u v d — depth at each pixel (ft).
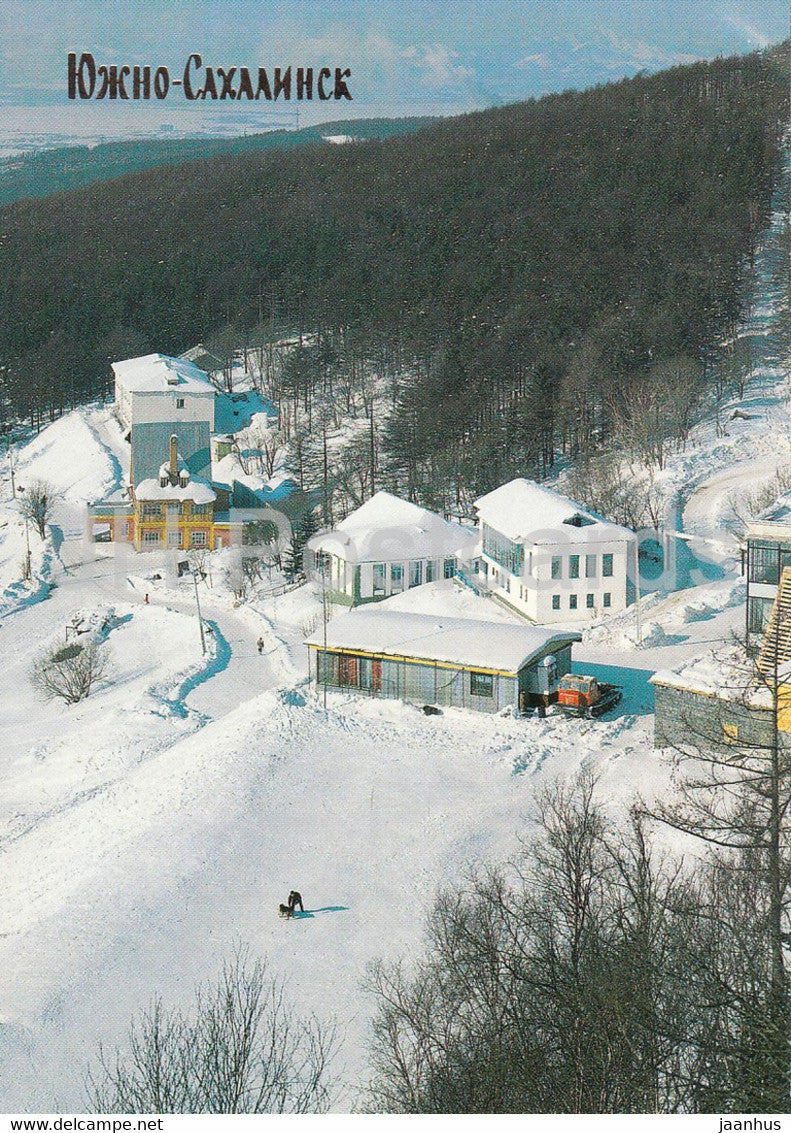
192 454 566.36
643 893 120.37
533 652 261.03
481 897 151.43
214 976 160.35
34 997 157.58
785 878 108.06
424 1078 119.65
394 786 220.23
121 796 233.96
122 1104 117.80
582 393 527.40
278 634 358.64
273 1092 125.49
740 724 207.00
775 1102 99.04
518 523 341.82
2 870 216.54
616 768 215.92
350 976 157.89
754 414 511.40
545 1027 114.32
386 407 628.28
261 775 226.58
